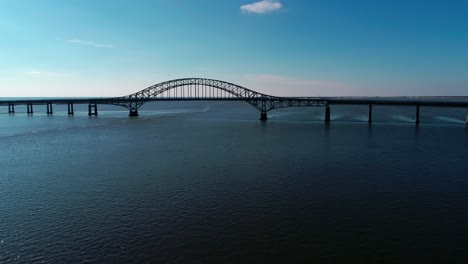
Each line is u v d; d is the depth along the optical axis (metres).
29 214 24.12
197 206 25.31
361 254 18.33
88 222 22.62
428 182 31.39
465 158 42.69
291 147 52.38
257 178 32.97
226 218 23.05
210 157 44.19
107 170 36.84
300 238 20.11
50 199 27.28
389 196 27.41
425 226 21.70
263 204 25.66
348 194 27.94
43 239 20.27
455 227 21.53
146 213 24.05
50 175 34.75
